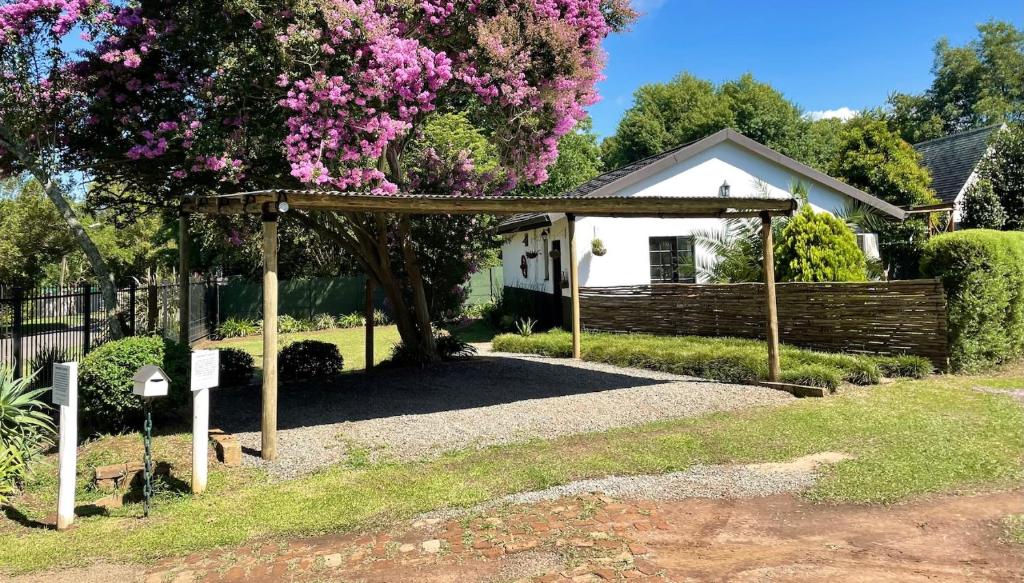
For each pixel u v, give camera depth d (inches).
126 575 143.4
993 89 1710.1
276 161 327.0
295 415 299.7
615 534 155.4
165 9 290.0
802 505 171.8
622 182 579.5
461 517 170.1
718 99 1478.8
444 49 347.6
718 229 612.4
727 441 233.0
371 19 292.2
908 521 158.4
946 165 933.8
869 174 787.4
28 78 288.8
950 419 250.1
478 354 493.7
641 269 598.9
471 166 414.0
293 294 915.4
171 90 299.9
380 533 162.2
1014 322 372.2
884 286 371.2
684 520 163.9
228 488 201.8
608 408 292.4
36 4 269.3
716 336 477.1
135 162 315.3
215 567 145.9
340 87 284.7
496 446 239.9
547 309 647.1
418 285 430.3
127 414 248.8
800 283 418.3
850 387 319.9
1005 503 166.6
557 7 355.3
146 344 252.4
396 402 322.0
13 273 741.3
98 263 311.4
